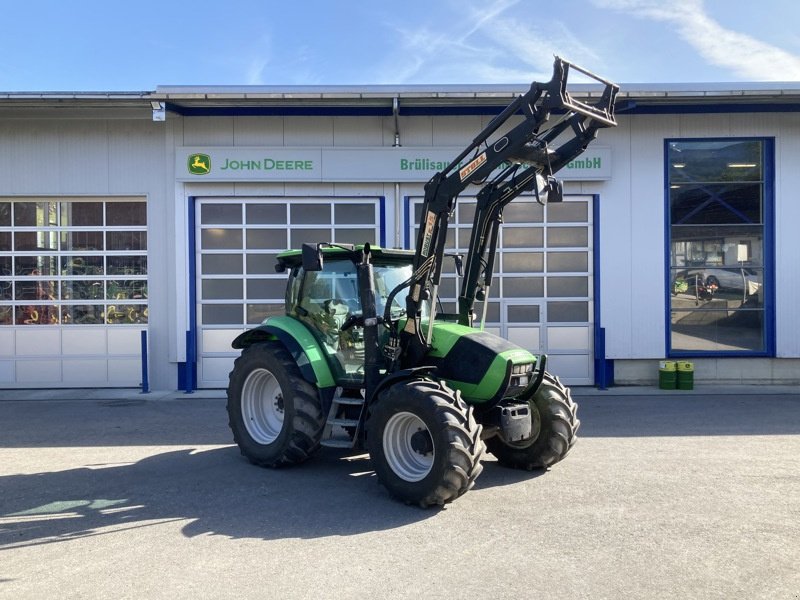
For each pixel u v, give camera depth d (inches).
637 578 158.2
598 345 463.2
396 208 468.4
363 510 209.5
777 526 192.4
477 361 226.2
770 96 429.7
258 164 462.9
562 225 472.1
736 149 467.5
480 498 219.6
